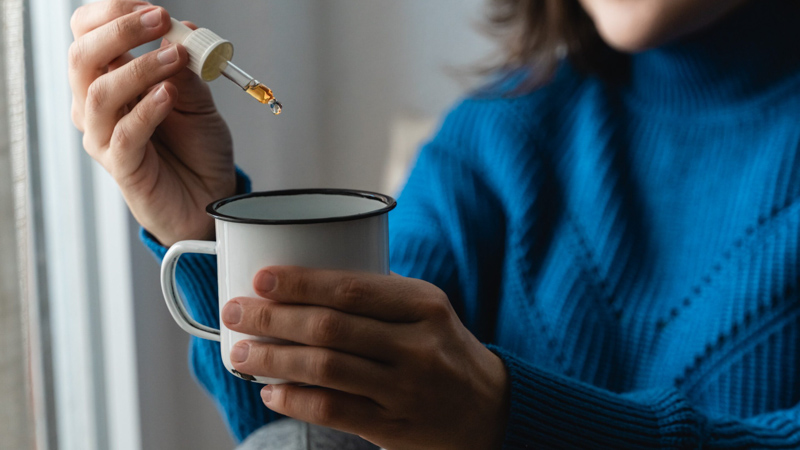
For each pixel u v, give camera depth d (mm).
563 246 989
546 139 1029
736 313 896
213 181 809
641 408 771
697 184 961
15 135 834
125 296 1214
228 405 892
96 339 1238
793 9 912
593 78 1033
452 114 1108
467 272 999
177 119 789
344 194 693
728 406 894
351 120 1689
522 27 1091
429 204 1034
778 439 795
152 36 723
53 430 1037
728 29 914
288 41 1578
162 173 779
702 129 966
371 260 648
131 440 1275
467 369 669
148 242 794
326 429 845
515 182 1008
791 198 907
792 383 883
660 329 937
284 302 638
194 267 799
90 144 757
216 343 866
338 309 637
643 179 987
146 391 1280
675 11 880
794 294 891
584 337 953
